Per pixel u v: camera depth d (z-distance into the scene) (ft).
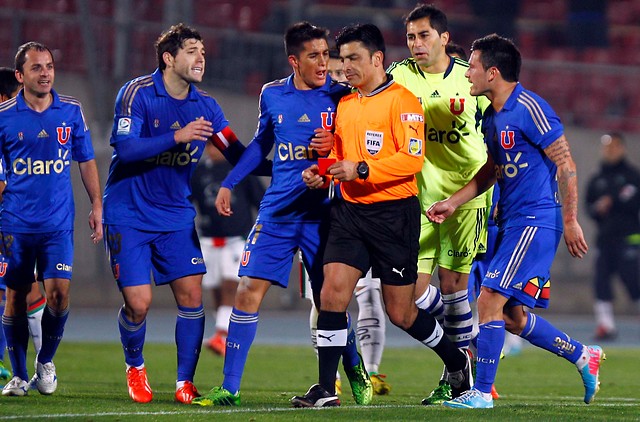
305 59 67.97
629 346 144.56
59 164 74.23
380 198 65.67
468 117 77.87
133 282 70.03
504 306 69.72
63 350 124.06
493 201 85.51
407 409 63.82
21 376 75.56
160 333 150.10
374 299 85.40
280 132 68.80
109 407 65.67
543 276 66.74
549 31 221.46
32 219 73.92
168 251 71.05
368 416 60.03
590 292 192.24
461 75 77.92
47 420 57.88
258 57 191.72
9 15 185.37
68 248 75.15
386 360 121.08
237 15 214.69
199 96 71.10
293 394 81.15
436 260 80.64
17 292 75.05
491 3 218.38
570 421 59.41
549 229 66.54
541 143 65.16
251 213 130.21
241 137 187.83
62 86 181.78
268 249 68.74
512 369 113.91
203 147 71.77
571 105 204.64
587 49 221.25
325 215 69.51
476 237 79.56
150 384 90.17
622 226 153.89
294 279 189.88
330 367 66.33
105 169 177.99
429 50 76.13
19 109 73.15
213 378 98.32
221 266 127.75
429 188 79.41
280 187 68.95
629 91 204.03
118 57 180.34
